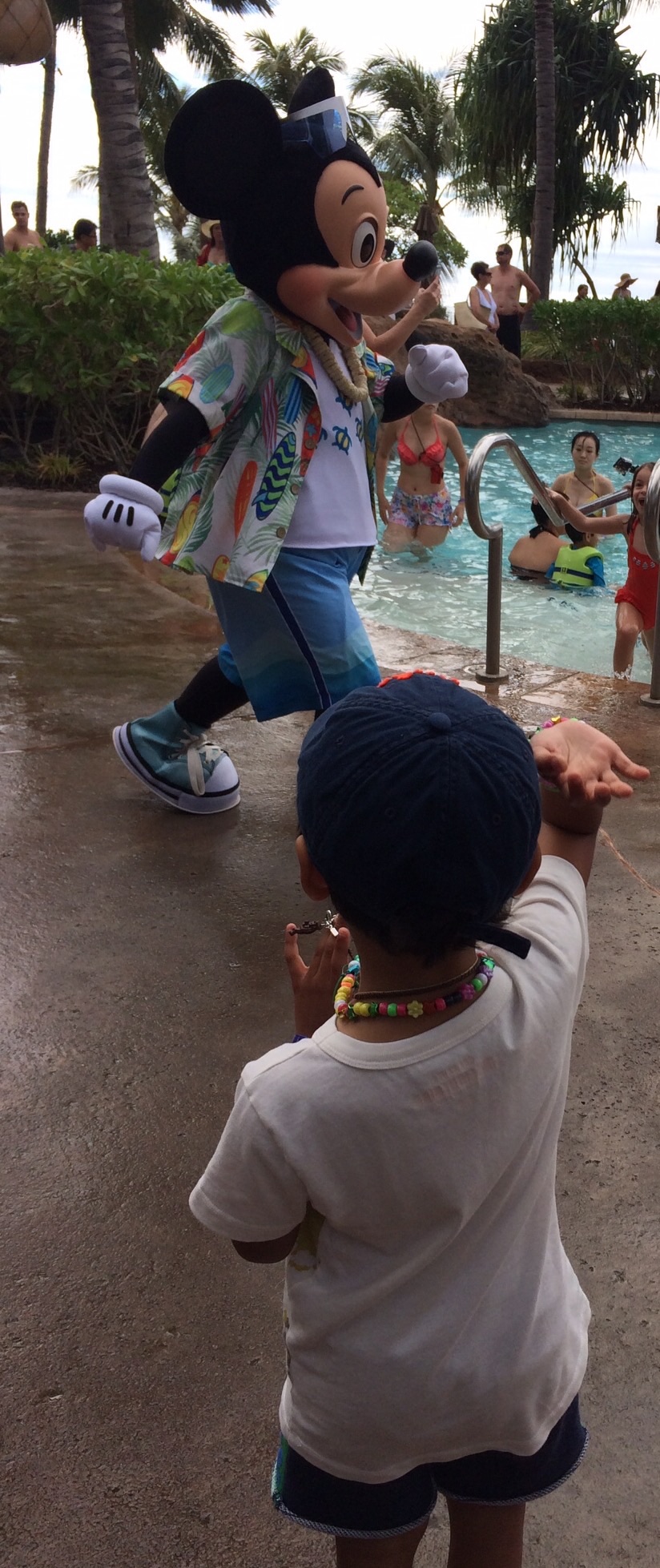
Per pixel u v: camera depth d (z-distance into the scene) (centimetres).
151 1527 180
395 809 109
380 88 3403
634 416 1806
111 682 539
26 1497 185
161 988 317
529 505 1118
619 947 335
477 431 1638
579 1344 140
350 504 357
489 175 2975
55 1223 238
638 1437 194
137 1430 196
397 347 389
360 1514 137
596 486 845
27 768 452
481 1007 121
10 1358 208
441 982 121
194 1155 257
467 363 1641
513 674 564
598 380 1894
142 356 909
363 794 110
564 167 2903
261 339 338
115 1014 305
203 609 653
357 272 332
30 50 910
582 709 514
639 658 682
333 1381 129
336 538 352
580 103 2852
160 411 373
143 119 3419
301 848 124
